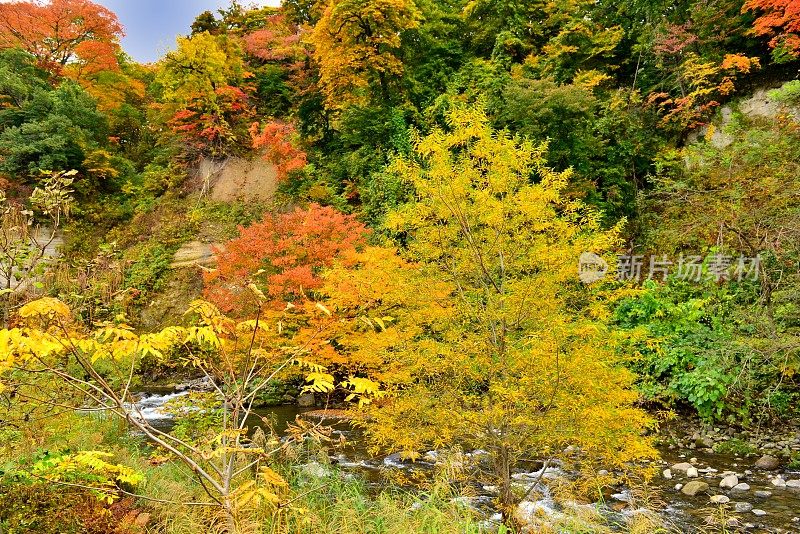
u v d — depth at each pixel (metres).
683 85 17.00
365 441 8.91
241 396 3.40
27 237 5.10
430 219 5.80
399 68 18.94
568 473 7.06
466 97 16.47
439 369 5.22
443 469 5.87
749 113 15.54
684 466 7.54
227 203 22.81
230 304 10.75
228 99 24.48
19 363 3.12
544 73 17.08
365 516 4.85
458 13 21.77
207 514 4.12
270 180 23.06
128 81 29.56
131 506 4.33
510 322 5.16
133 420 3.02
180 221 22.42
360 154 19.56
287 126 21.55
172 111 24.59
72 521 3.63
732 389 8.83
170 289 20.02
